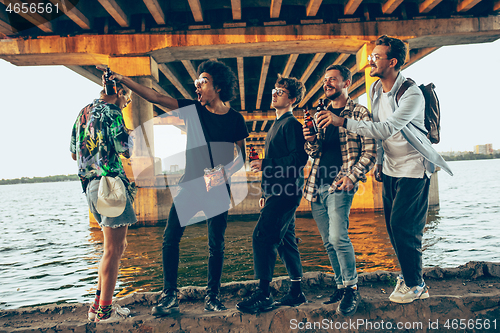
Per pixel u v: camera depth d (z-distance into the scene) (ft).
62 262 28.71
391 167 8.52
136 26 48.80
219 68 9.06
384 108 8.60
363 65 49.93
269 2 48.08
